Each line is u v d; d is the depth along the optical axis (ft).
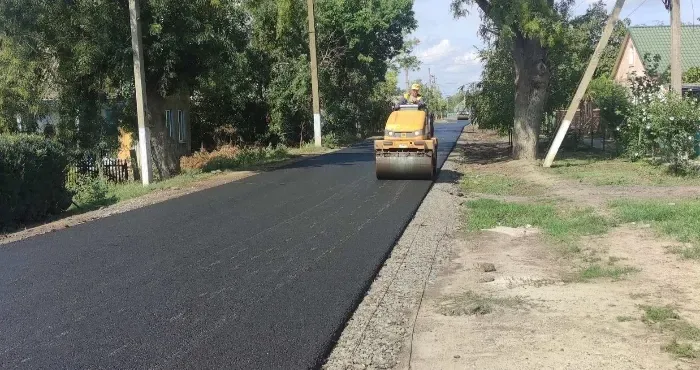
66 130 67.26
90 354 16.96
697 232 28.89
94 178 60.64
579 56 83.61
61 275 24.99
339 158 81.82
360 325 19.62
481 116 87.30
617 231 31.22
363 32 127.54
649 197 41.24
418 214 38.27
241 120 111.96
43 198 43.80
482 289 23.07
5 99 67.10
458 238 32.24
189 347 17.35
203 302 21.20
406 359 16.96
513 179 56.39
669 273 23.59
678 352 16.37
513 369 15.96
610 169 59.00
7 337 18.30
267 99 111.55
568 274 24.53
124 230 34.12
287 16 97.60
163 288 22.84
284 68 112.16
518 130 71.20
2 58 64.23
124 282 23.72
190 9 60.95
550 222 34.68
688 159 53.26
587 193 44.55
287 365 16.17
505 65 81.51
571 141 83.82
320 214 37.50
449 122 275.80
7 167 40.04
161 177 65.87
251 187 51.44
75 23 59.00
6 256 28.73
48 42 61.31
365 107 141.28
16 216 41.24
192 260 26.86
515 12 58.75
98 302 21.36
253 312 20.18
